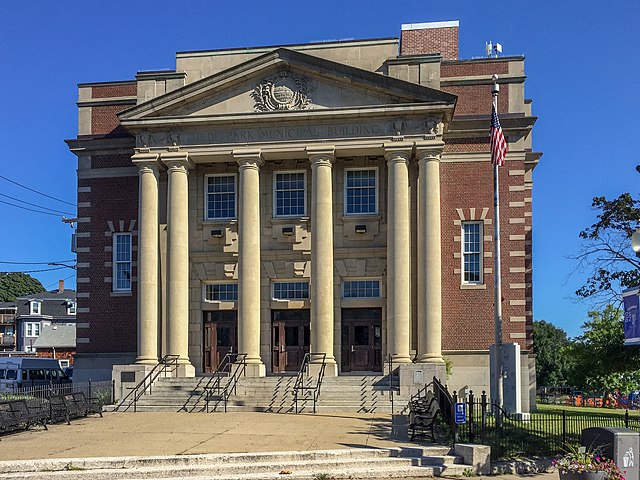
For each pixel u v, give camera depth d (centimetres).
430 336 3209
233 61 3594
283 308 3534
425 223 3275
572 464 1480
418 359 3228
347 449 1878
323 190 3359
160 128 3469
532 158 4041
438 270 3253
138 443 2025
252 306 3356
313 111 3353
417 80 3425
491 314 3431
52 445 2000
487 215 3488
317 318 3294
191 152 3450
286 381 3138
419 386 2991
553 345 9581
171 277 3412
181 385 3172
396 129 3331
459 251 3484
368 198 3531
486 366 3397
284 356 3525
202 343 3578
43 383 4681
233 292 3597
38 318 10081
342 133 3375
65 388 3105
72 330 8819
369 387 3031
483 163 3512
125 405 2978
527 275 4006
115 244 3734
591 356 3981
